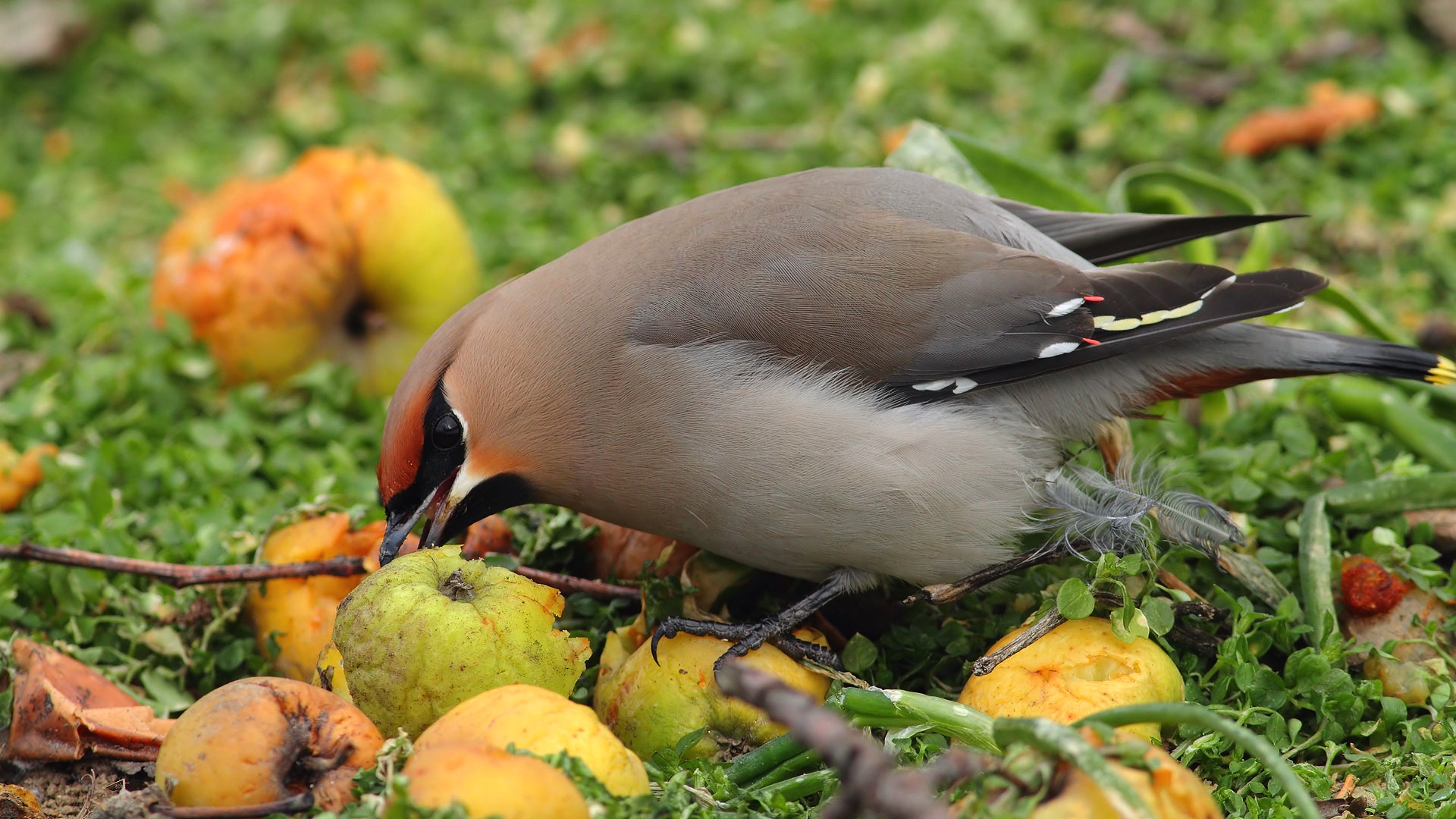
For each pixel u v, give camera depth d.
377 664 6.62
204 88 15.88
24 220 14.13
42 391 10.48
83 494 9.30
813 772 6.78
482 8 16.48
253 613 8.05
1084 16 14.79
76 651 7.91
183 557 8.59
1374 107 12.42
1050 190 9.73
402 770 5.83
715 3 15.66
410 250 10.48
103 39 16.73
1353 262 11.38
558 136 13.80
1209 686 7.31
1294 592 7.96
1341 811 6.62
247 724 6.14
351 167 10.70
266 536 8.27
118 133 15.33
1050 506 7.55
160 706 7.70
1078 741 5.15
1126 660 6.88
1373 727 7.03
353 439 10.00
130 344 11.12
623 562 8.31
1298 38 13.67
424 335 10.74
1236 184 12.04
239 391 10.36
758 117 13.71
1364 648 7.35
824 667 7.39
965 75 13.85
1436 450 8.80
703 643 7.23
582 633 7.89
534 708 6.04
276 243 10.37
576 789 5.54
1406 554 7.72
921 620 7.86
